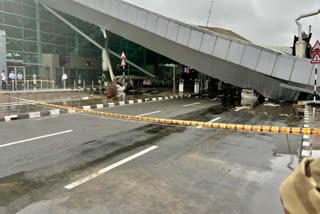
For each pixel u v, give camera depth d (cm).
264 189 428
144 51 4462
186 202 382
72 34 3488
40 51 3150
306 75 1497
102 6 1973
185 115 1260
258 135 830
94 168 517
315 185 82
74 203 376
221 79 2136
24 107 1384
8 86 2438
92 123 1011
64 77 2812
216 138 787
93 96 2086
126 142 725
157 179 466
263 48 1574
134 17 1866
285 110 1481
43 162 549
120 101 1761
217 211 357
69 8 2361
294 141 754
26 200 384
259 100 2095
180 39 1762
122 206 368
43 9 3161
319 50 1265
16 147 658
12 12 2903
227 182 455
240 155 615
